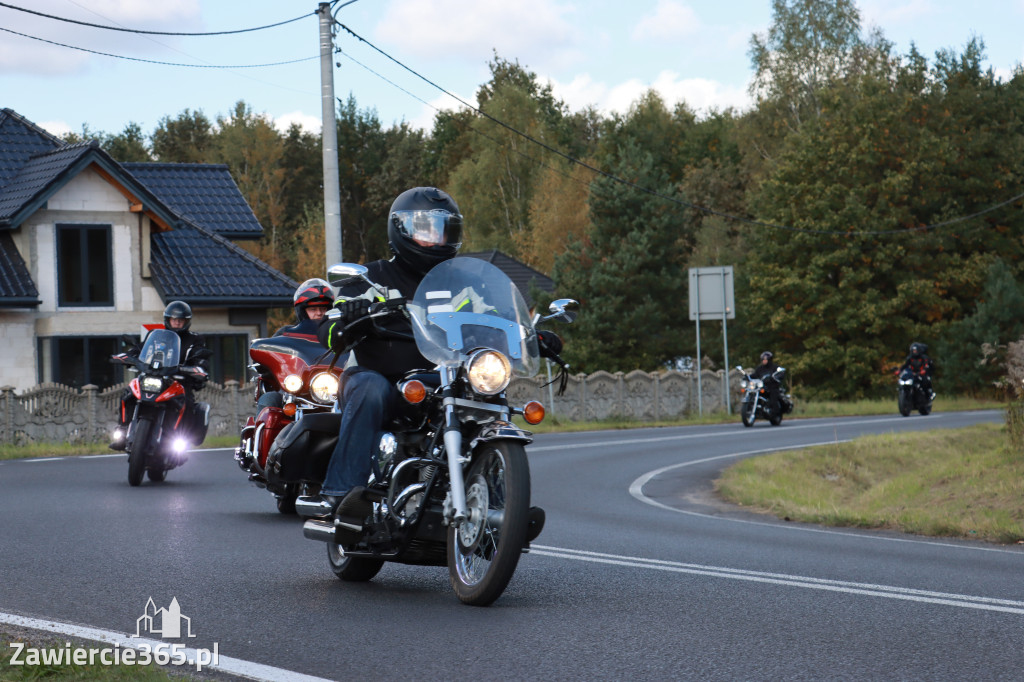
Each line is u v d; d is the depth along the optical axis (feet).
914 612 19.35
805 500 43.78
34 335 87.76
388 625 18.21
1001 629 17.98
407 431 20.74
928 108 165.68
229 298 91.71
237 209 107.55
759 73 206.18
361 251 331.98
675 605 19.94
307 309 33.32
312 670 15.39
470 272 21.39
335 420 23.61
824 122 165.48
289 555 25.52
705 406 108.78
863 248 158.20
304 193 322.75
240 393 75.51
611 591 21.36
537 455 60.03
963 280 155.74
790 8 204.13
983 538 32.86
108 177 90.27
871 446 63.36
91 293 90.38
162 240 95.96
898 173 157.48
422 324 20.43
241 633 17.65
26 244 87.61
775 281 160.04
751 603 20.13
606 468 53.42
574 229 219.61
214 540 27.73
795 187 159.94
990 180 163.43
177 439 41.65
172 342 42.27
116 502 35.86
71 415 68.03
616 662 15.83
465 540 19.66
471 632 17.70
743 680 14.90
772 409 87.61
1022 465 45.91
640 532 31.32
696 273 100.42
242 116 283.38
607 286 160.86
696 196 216.95
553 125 293.02
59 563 24.17
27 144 98.43
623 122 276.82
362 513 20.38
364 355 21.33
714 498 43.45
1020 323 144.05
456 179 252.42
